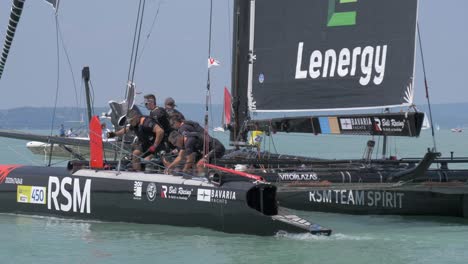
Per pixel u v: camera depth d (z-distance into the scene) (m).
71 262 16.91
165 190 20.47
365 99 24.69
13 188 23.00
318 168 22.73
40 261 16.98
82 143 25.70
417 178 22.12
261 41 26.56
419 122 22.69
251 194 19.56
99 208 21.44
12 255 17.56
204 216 19.91
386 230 21.27
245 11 26.94
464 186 22.34
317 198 24.22
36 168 23.00
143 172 21.48
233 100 27.11
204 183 20.02
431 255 17.72
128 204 21.00
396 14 24.14
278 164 23.64
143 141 22.95
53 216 22.28
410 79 23.80
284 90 26.16
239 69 27.09
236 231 19.59
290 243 18.81
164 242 18.88
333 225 22.03
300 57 25.89
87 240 19.16
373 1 24.58
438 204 23.45
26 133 26.28
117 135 23.02
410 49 23.86
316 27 25.64
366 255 17.66
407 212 23.64
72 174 22.03
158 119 23.03
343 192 23.92
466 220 23.27
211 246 18.42
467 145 101.19
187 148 21.80
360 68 24.83
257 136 28.14
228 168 21.83
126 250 18.02
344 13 25.11
